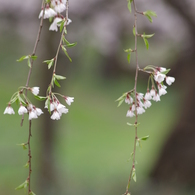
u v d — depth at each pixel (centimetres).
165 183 1080
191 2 937
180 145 1082
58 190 1030
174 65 1053
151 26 988
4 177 1112
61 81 1050
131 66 1059
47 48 960
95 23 971
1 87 2298
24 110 338
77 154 1477
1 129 1680
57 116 346
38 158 1093
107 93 2439
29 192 354
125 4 973
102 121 2039
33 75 1708
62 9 372
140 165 1242
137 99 369
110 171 1205
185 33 982
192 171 1066
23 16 963
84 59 1355
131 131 1859
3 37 1152
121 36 1026
